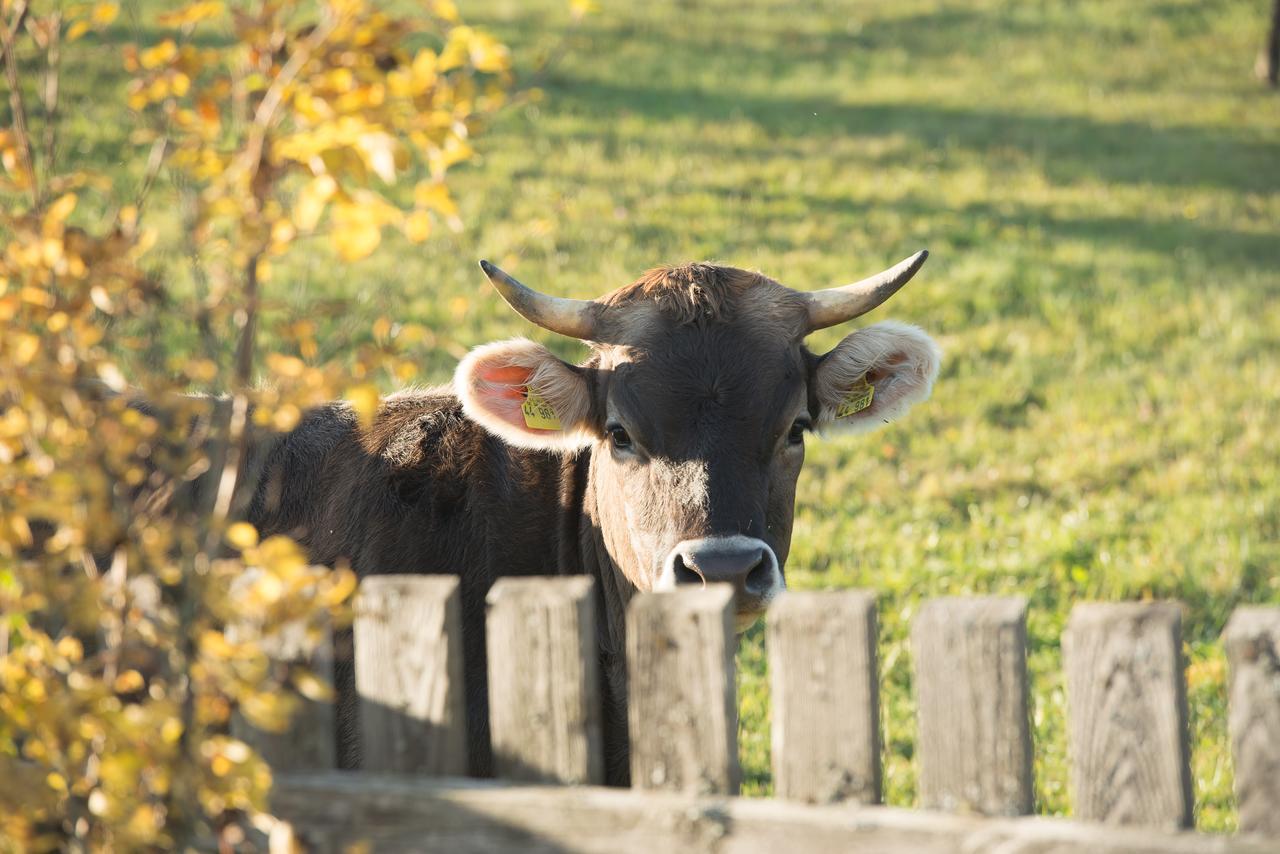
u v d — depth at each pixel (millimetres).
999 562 11453
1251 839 3426
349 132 3682
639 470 6473
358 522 7000
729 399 6379
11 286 3908
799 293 7137
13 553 3848
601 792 3902
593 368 6914
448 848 4004
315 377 3781
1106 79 34531
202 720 3824
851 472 13703
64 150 19781
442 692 4090
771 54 35062
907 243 21766
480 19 35938
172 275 13445
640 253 20016
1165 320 18859
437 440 7258
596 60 32969
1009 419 15594
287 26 3818
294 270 17672
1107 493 13469
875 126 29406
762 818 3736
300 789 4105
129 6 5246
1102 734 3613
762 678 9508
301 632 4148
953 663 3711
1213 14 39812
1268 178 27344
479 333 16078
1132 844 3471
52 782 4012
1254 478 13844
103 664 3918
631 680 3912
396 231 19828
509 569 7121
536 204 22000
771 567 6082
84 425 3707
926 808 3762
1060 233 23062
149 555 3721
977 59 35750
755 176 24750
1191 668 9516
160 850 4059
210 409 4562
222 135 4141
